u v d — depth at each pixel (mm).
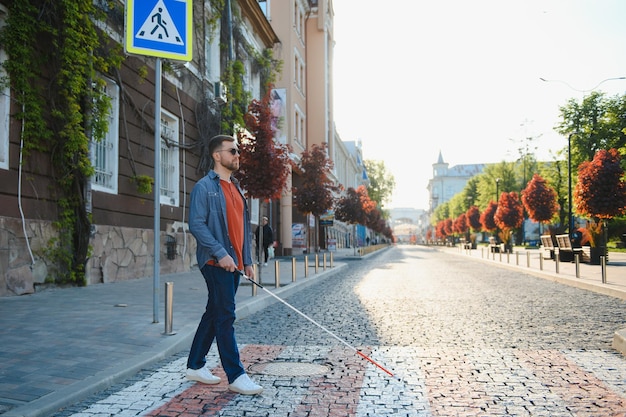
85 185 10391
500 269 21375
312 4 42094
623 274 15219
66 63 9859
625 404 3730
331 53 47188
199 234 3941
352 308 9117
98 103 10695
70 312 7168
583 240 22297
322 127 41375
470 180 86938
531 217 32625
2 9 8859
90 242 10648
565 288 12844
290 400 3816
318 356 5258
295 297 10953
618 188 19156
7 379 4055
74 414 3500
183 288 10789
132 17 6488
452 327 7078
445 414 3520
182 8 6777
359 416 3477
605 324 7340
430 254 45938
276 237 33000
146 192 12656
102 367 4465
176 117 15258
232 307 4074
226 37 19641
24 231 8992
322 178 27047
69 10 9836
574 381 4344
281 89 31422
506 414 3523
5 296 8570
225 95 18828
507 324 7344
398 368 4777
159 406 3672
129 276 12281
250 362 4996
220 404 3719
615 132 40344
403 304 9680
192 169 16406
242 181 13742
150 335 5770
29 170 9203
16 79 8938
